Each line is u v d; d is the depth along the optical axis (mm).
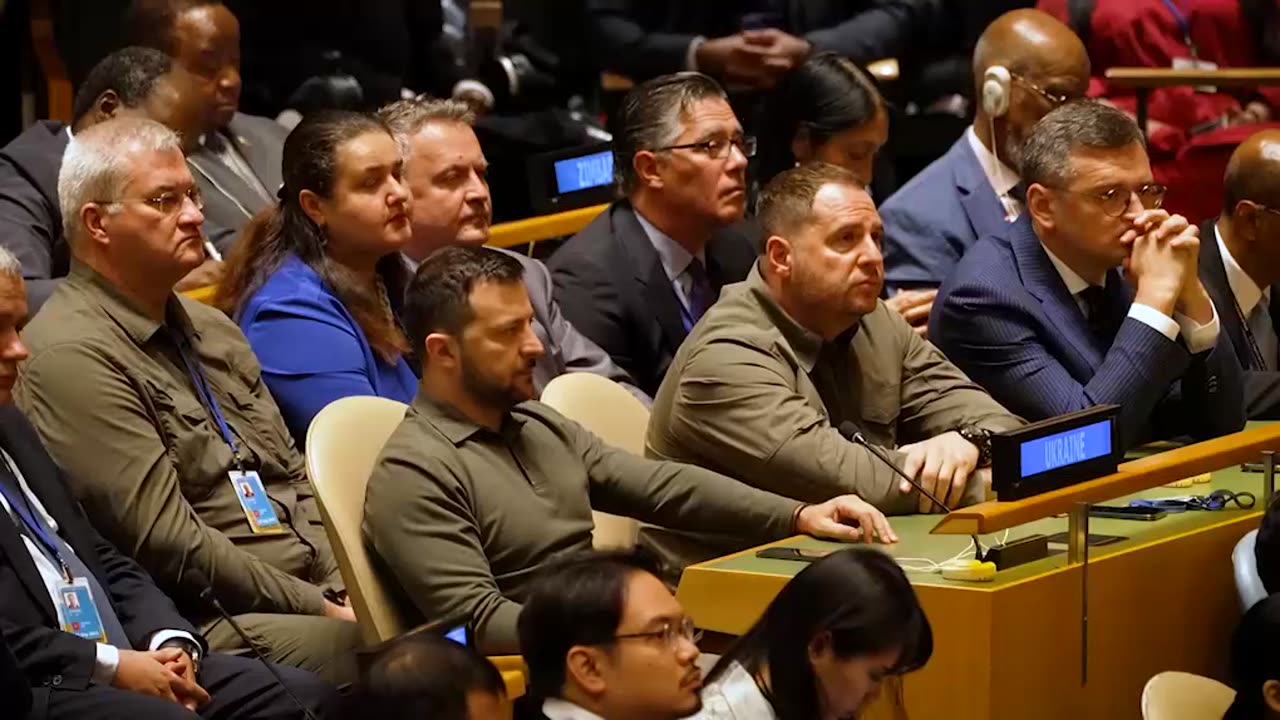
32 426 12758
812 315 14664
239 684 12297
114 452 13109
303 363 15000
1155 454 14125
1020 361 15922
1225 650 13484
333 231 15430
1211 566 13297
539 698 9695
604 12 22906
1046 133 15945
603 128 23109
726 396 14242
